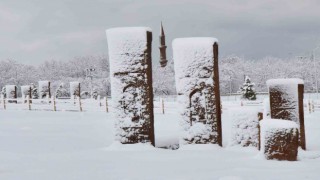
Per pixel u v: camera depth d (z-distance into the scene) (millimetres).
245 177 6480
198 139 11086
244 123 10773
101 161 8773
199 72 11188
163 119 22859
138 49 11359
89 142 13227
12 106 33281
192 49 11234
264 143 8562
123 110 11352
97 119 23484
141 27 11430
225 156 9344
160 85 81250
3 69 101312
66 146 12195
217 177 6578
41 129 17906
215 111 11094
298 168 7348
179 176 6785
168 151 10500
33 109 32375
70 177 6902
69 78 93625
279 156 8422
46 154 10172
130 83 11344
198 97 11180
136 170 7500
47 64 105375
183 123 11211
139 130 11258
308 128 17641
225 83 89125
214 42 11211
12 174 7297
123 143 11258
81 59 105000
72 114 27484
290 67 92062
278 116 10742
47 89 36156
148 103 11273
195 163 8258
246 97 52188
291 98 10664
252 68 94062
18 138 14344
